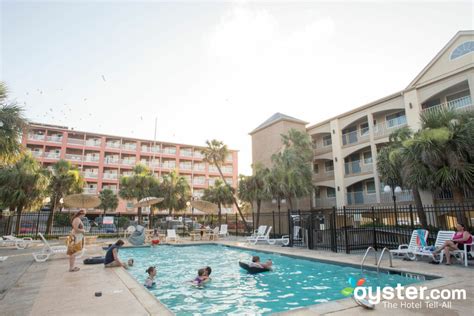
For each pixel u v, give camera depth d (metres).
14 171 19.89
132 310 4.66
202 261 12.60
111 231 29.25
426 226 14.27
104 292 5.86
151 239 19.36
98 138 52.22
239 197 28.06
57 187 23.84
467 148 12.46
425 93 21.22
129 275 7.71
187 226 32.06
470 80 18.73
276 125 31.12
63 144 48.94
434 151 12.68
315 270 9.81
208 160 34.09
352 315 4.31
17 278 7.28
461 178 12.52
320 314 4.37
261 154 32.84
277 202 27.02
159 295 7.04
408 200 21.23
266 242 18.23
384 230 13.59
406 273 7.98
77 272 8.13
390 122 24.39
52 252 10.64
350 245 13.09
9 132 12.02
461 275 7.20
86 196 16.95
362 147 25.69
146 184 31.02
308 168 25.50
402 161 14.54
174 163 58.38
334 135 28.25
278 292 7.19
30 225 25.05
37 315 4.41
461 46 19.44
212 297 6.82
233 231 29.31
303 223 15.87
